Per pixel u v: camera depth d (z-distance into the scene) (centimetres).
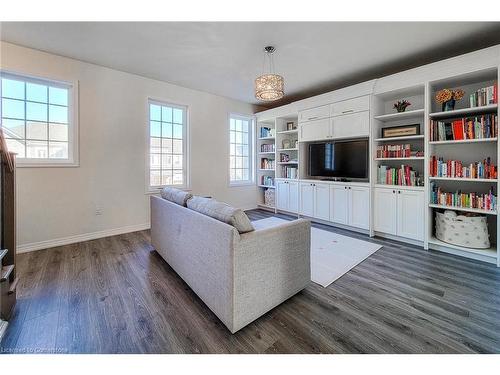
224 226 148
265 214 509
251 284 151
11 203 174
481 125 258
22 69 279
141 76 378
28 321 158
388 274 228
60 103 315
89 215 337
